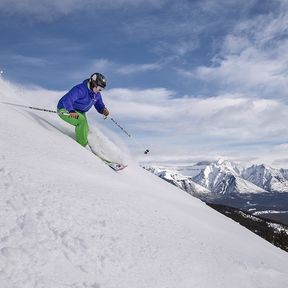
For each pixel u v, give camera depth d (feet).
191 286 16.11
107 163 32.58
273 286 21.58
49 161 22.67
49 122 36.24
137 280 14.24
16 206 14.58
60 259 13.00
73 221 15.58
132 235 17.37
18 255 12.07
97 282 12.93
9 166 18.22
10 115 29.14
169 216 24.06
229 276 19.44
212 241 23.77
